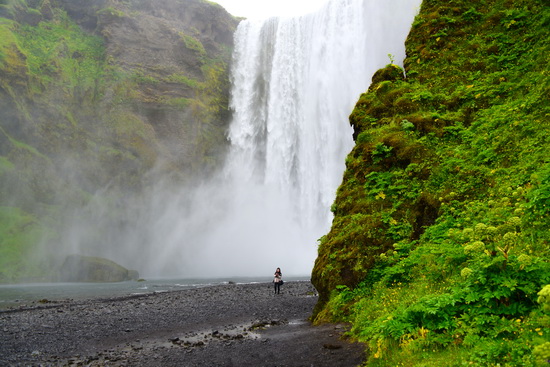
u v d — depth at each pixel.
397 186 13.05
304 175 64.25
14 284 45.59
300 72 68.12
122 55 72.50
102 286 39.62
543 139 11.35
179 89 72.44
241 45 80.50
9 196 55.78
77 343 12.98
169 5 82.06
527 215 8.64
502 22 17.56
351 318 10.92
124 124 67.00
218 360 9.61
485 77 15.80
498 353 5.22
